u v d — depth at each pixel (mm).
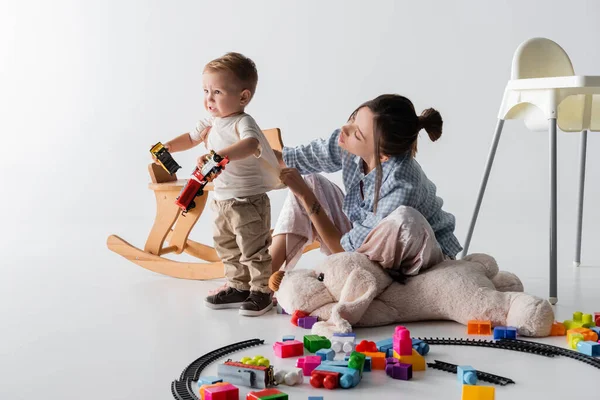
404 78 3385
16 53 3625
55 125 3613
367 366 1187
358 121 1635
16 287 1910
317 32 3438
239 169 1621
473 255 1642
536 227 2896
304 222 1760
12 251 2523
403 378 1143
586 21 3201
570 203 3215
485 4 3281
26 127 3631
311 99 3467
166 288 1899
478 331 1417
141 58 3555
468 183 3334
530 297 1420
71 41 3592
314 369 1155
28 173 3627
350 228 1813
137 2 3543
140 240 2826
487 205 3248
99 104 3588
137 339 1395
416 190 1607
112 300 1753
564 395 1070
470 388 1013
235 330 1460
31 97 3623
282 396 1007
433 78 3354
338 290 1499
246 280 1684
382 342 1292
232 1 3484
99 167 3588
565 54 2119
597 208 3166
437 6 3326
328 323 1426
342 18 3412
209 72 1606
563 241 2615
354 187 1721
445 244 1753
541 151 3248
